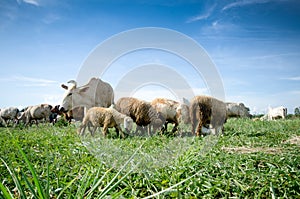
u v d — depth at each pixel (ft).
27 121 56.49
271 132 33.88
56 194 11.69
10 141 25.16
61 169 15.49
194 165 15.87
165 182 13.24
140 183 13.21
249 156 18.08
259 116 79.25
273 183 13.14
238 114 68.33
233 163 16.48
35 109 55.47
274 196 11.74
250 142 25.29
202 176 13.97
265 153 19.56
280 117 71.61
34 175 7.61
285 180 13.60
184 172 14.74
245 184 13.23
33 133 32.91
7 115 64.28
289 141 26.50
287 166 15.90
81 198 8.83
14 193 12.23
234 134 31.14
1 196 7.57
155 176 14.33
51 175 14.33
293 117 72.18
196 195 11.98
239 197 11.85
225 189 12.58
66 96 38.91
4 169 15.70
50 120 53.42
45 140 26.35
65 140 25.93
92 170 14.48
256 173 14.40
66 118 42.45
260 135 30.91
